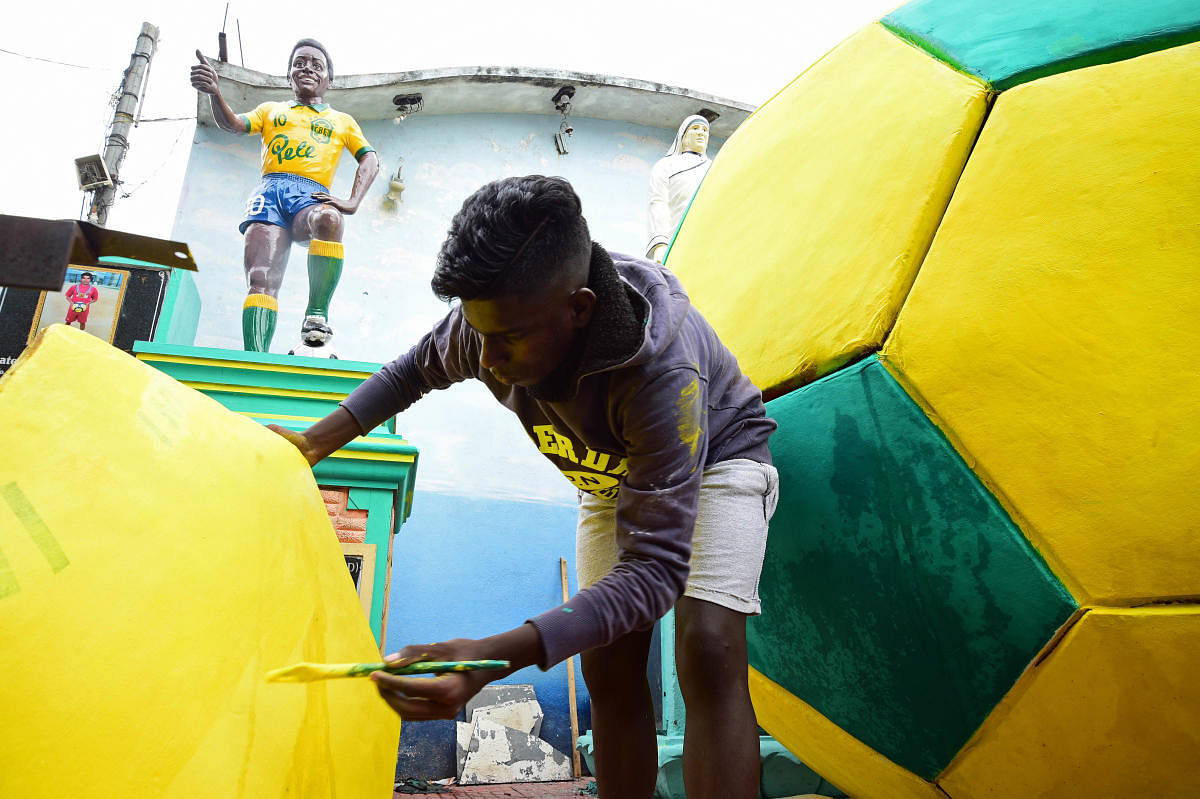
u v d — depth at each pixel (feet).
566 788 16.60
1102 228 3.81
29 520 2.43
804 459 4.70
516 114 29.66
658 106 30.04
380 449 10.42
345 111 27.50
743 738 3.99
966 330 4.08
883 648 4.45
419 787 16.51
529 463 24.13
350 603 4.66
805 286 4.86
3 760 2.02
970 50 4.69
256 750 2.88
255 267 15.25
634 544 3.61
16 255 2.67
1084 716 3.80
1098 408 3.70
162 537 2.88
